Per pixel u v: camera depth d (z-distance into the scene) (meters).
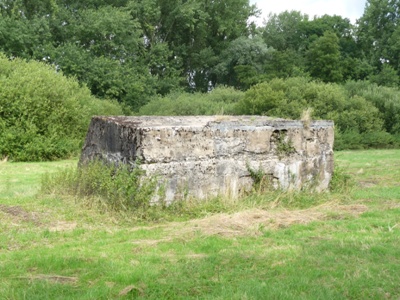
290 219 7.59
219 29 49.34
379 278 4.89
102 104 30.58
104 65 38.03
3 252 5.87
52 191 9.28
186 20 46.56
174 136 8.25
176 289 4.63
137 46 42.94
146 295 4.52
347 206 8.80
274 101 27.34
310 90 28.69
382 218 7.78
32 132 20.92
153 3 44.31
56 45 39.97
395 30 49.97
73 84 25.70
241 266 5.31
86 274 5.02
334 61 45.62
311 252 5.79
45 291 4.57
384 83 44.09
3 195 9.81
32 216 7.50
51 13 39.94
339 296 4.48
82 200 8.34
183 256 5.66
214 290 4.61
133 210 7.82
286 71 45.75
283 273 5.07
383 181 12.87
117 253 5.80
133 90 39.53
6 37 35.62
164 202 8.13
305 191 9.88
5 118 21.20
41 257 5.52
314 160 10.22
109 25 39.91
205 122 8.99
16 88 21.25
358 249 5.90
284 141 9.66
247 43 48.66
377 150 26.58
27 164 18.67
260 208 8.51
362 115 28.50
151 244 6.21
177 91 42.22
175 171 8.27
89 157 9.80
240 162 9.09
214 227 7.04
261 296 4.45
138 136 8.00
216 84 51.31
